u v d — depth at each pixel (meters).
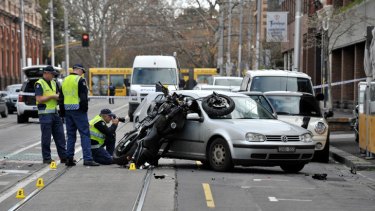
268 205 27.62
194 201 28.05
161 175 35.41
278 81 55.72
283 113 48.28
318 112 49.00
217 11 163.62
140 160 38.66
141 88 87.06
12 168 38.38
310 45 99.81
